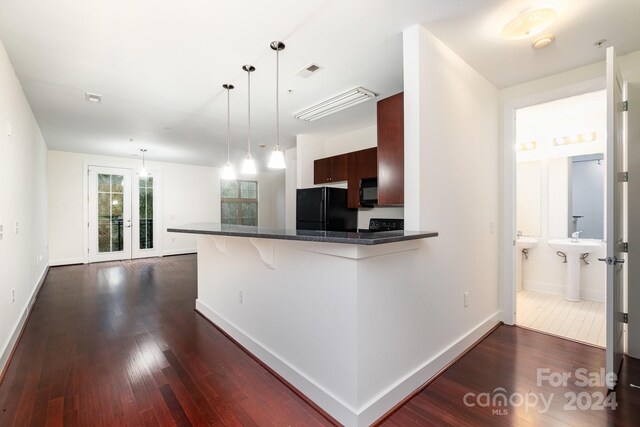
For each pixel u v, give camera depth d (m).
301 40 2.23
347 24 2.04
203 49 2.34
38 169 4.38
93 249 6.55
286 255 2.07
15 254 2.77
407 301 1.92
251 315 2.47
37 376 2.10
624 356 2.38
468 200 2.58
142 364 2.27
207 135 4.93
